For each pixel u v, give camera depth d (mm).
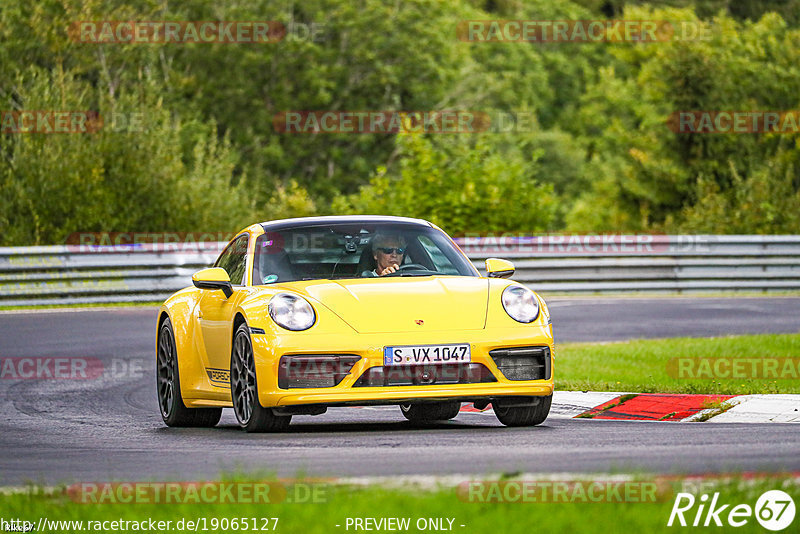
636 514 14125
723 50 137000
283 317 23812
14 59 109750
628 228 135875
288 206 102250
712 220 98750
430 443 22047
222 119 150500
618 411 28703
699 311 58938
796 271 74125
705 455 19734
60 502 15914
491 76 181125
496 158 93188
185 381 27938
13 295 64000
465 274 26688
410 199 91438
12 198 86188
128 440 25000
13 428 27969
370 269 26594
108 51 120500
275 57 152625
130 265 66250
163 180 91188
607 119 174750
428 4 160500
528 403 24500
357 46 155500
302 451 21344
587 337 47750
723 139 135125
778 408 27219
